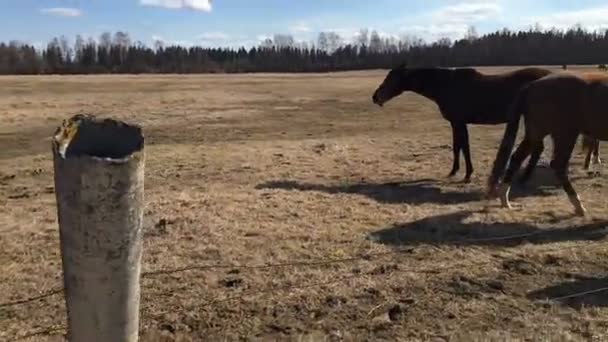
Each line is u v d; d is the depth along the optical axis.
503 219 7.87
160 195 9.30
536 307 5.05
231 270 5.85
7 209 8.51
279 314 4.85
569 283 5.60
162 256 6.26
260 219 7.78
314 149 14.72
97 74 87.25
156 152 14.38
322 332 4.54
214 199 8.91
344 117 24.23
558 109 7.79
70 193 2.27
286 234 7.07
